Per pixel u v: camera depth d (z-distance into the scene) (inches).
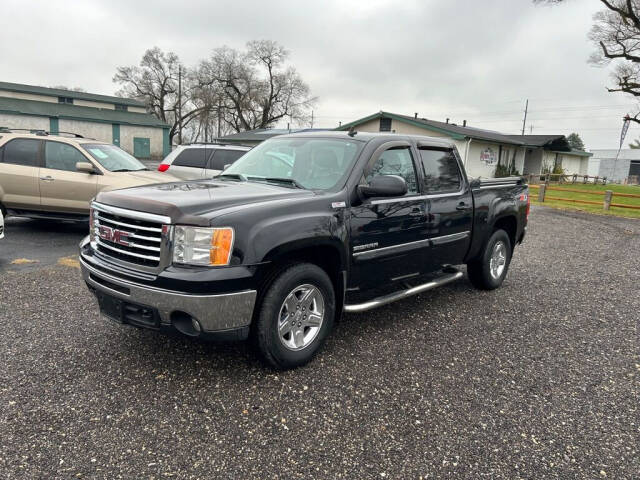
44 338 155.6
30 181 316.8
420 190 179.6
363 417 118.3
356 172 154.5
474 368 148.5
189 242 119.3
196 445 104.6
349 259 150.1
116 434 107.0
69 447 101.7
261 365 142.5
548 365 153.3
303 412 119.2
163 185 155.3
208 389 127.9
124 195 133.3
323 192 147.9
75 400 119.7
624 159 2279.8
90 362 140.2
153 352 148.3
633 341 176.9
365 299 209.5
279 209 131.6
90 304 189.2
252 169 177.8
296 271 134.0
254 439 107.6
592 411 126.0
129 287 123.3
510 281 258.5
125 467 96.5
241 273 120.6
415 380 138.7
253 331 131.0
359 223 151.5
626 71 1082.7
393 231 164.4
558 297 231.0
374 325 181.9
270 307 129.0
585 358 160.1
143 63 2373.3
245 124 2378.2
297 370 141.1
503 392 134.2
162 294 118.3
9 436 104.3
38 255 269.1
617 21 1039.0
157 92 2434.8
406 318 191.3
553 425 118.5
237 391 127.6
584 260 323.9
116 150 359.3
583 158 1942.7
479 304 213.8
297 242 131.3
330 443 107.4
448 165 198.2
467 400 128.9
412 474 98.4
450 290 234.8
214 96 2310.5
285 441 107.4
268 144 189.6
